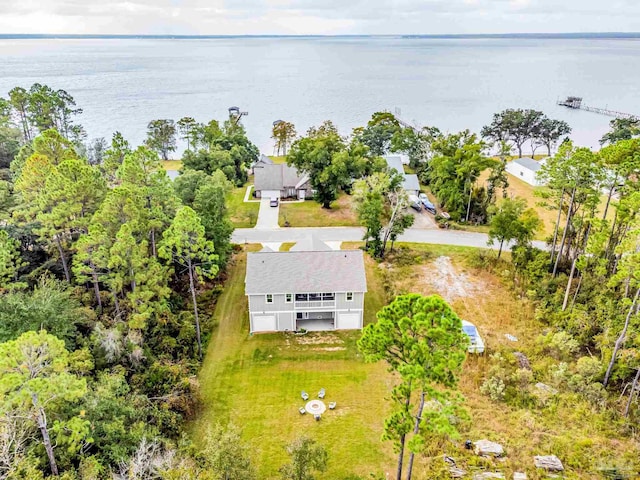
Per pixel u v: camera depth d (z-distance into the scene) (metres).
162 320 33.03
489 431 26.05
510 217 41.97
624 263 27.64
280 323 35.94
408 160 83.06
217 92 190.25
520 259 42.31
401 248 48.59
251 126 127.44
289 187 65.25
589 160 33.88
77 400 21.77
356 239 50.97
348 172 58.25
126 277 30.80
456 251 47.88
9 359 17.42
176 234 30.36
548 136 89.00
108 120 130.12
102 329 28.92
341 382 30.64
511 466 23.77
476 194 57.66
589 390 28.56
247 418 27.56
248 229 53.91
